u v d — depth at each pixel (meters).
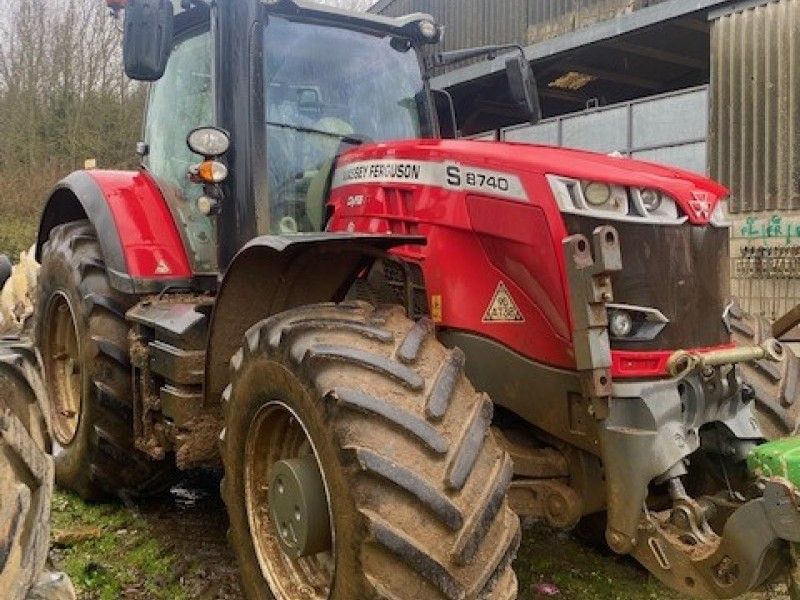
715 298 2.63
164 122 4.00
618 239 2.47
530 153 2.74
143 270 3.54
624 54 10.77
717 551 2.23
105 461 3.78
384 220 3.04
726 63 8.83
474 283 2.78
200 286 3.62
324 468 2.29
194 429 3.15
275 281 2.90
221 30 3.32
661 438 2.42
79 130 20.30
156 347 3.30
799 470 2.17
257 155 3.29
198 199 3.51
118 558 3.41
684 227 2.57
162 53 3.05
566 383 2.58
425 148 2.96
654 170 2.70
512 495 2.78
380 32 3.84
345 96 3.66
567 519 2.70
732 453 2.62
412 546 2.09
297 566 2.63
